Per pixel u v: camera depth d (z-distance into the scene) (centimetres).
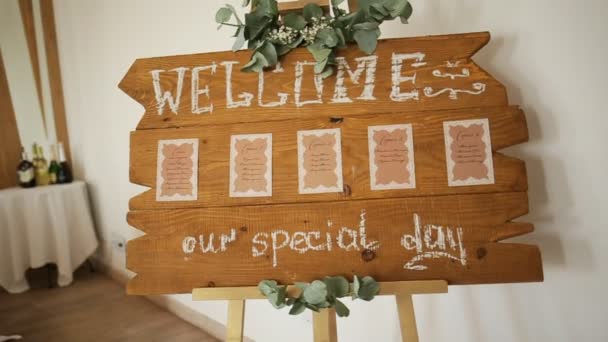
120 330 210
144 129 111
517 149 119
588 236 113
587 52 108
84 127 280
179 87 111
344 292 96
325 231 100
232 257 103
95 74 260
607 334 113
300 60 107
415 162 100
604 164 109
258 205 103
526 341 124
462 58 101
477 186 97
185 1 195
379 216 99
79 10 263
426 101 101
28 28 283
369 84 104
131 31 228
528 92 116
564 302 118
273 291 97
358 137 102
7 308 235
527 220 120
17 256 250
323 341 101
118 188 260
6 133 278
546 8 112
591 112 109
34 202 254
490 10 119
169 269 105
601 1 105
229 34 178
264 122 106
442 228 97
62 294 254
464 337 135
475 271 96
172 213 106
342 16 105
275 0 107
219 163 106
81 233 274
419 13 131
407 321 101
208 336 205
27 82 285
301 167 103
